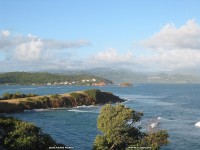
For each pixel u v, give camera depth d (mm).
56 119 110000
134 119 45906
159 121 100312
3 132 42344
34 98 149125
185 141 71500
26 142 39562
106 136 45156
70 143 69188
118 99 184000
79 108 149875
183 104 171875
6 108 129500
